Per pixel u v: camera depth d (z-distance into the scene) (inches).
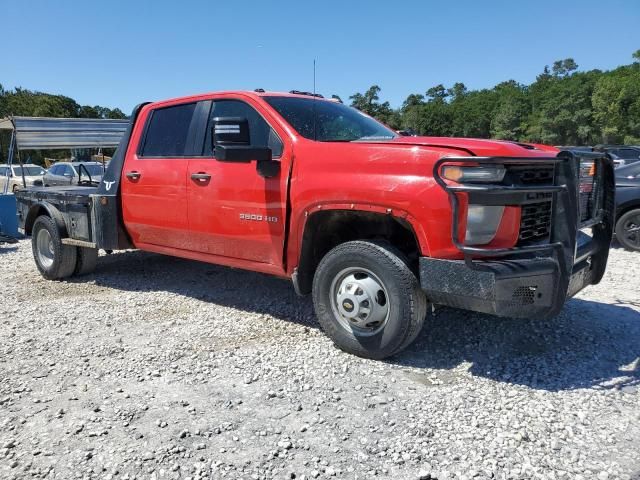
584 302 206.8
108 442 111.6
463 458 104.9
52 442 111.7
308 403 127.9
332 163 151.5
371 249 144.3
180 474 100.9
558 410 123.0
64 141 445.4
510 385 136.3
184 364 151.5
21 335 176.7
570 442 109.9
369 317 148.6
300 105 183.2
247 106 181.3
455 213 126.6
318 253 167.6
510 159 126.8
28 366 151.2
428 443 110.3
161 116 213.5
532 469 100.9
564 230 129.9
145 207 212.7
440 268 132.9
